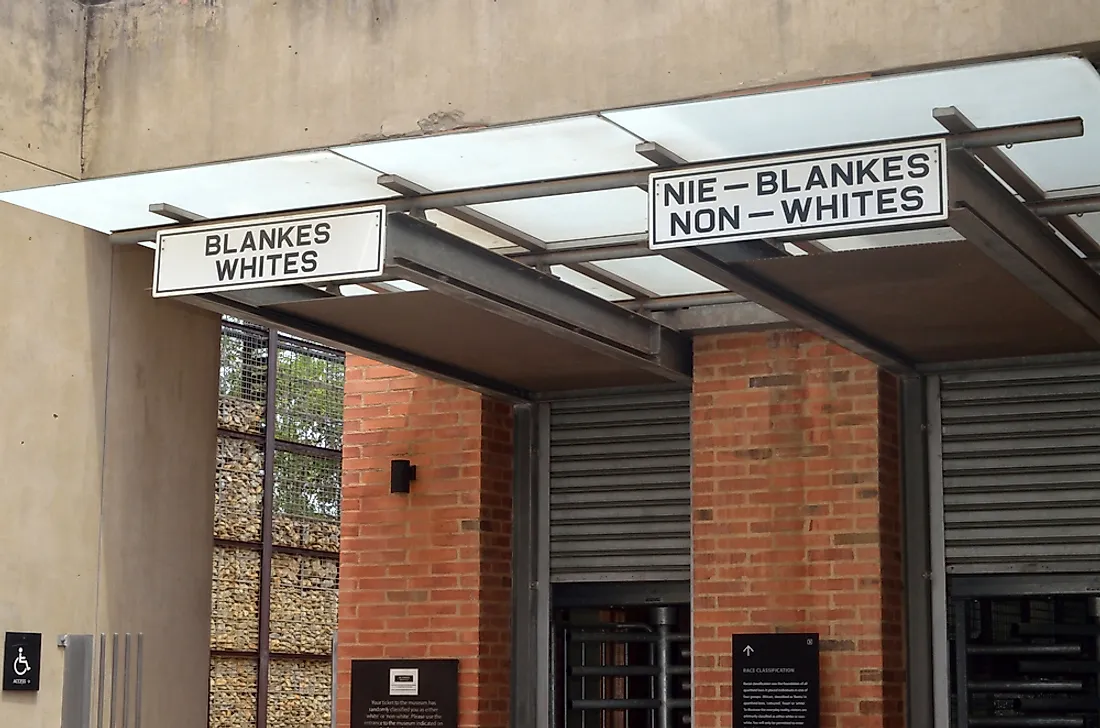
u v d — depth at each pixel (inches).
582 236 280.7
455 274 262.1
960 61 243.1
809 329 300.8
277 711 488.7
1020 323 305.0
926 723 331.9
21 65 294.5
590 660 393.7
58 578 286.5
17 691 275.6
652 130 220.4
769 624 335.0
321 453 520.4
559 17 275.3
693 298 327.0
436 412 383.2
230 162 242.4
